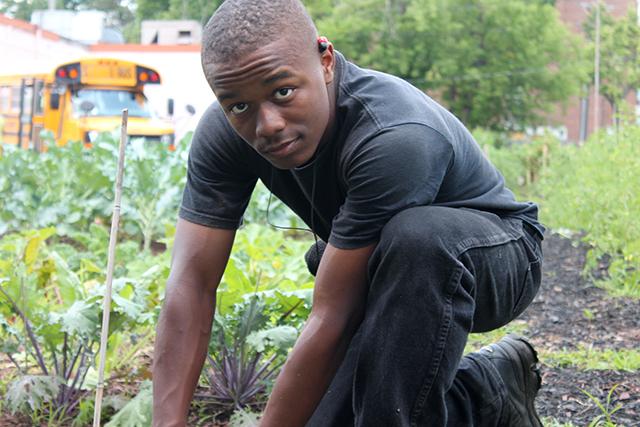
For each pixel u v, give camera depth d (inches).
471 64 1752.0
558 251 378.6
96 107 729.6
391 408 104.4
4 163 411.5
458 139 112.5
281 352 155.4
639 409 160.1
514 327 234.1
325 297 106.1
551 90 1764.3
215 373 168.2
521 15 1711.4
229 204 119.1
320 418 112.2
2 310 168.9
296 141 101.1
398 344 103.7
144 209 392.8
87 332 155.7
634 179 365.1
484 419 120.3
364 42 1717.5
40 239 245.3
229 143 115.1
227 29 97.4
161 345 117.6
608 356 197.6
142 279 183.5
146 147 462.9
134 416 145.5
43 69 794.8
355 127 104.8
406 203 103.1
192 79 865.5
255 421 151.7
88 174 408.8
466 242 105.0
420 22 1635.1
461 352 106.0
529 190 819.4
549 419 154.0
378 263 104.4
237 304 164.4
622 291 278.8
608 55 2201.0
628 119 494.6
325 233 123.6
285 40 97.8
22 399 153.7
